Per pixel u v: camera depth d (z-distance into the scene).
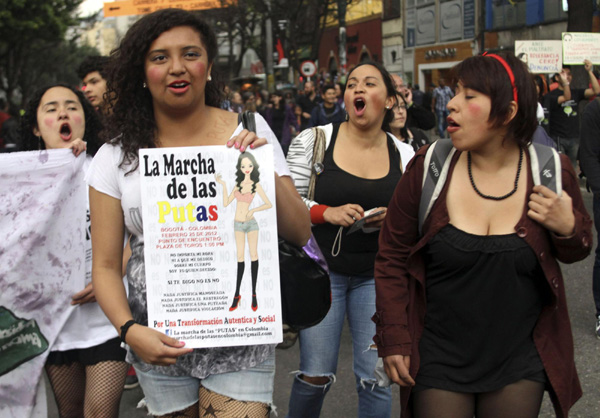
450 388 2.30
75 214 3.15
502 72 2.19
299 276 2.37
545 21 25.42
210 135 2.34
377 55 39.22
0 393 3.04
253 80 25.28
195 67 2.21
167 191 2.24
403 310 2.40
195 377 2.35
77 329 3.11
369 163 3.48
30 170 3.07
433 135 23.44
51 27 33.62
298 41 35.94
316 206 3.34
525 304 2.29
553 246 2.30
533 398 2.28
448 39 31.66
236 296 2.26
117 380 3.04
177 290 2.25
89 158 3.28
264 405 2.35
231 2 32.44
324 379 3.33
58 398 3.20
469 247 2.26
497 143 2.27
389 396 3.30
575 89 11.12
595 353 4.89
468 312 2.29
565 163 2.30
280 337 2.26
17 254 3.04
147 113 2.32
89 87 4.46
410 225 2.44
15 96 47.28
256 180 2.25
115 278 2.29
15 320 3.04
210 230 2.25
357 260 3.31
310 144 3.51
